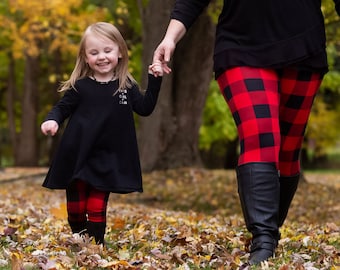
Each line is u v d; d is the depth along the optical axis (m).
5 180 18.27
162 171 16.83
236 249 4.96
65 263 4.43
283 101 4.58
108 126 4.94
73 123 4.96
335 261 4.62
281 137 4.78
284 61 4.32
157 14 15.68
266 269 4.03
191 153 17.17
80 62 5.10
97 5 20.44
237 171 4.38
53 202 11.38
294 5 4.37
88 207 5.07
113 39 5.01
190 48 16.62
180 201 14.16
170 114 16.97
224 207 13.76
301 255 4.80
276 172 4.30
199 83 16.86
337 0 4.52
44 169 24.55
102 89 5.00
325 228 6.56
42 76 34.28
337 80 23.81
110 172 4.89
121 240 5.63
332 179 24.83
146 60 15.91
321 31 4.47
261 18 4.36
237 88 4.33
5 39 27.42
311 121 31.09
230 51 4.39
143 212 9.27
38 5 17.84
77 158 4.88
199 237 5.68
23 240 5.51
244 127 4.30
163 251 5.16
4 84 36.59
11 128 33.22
